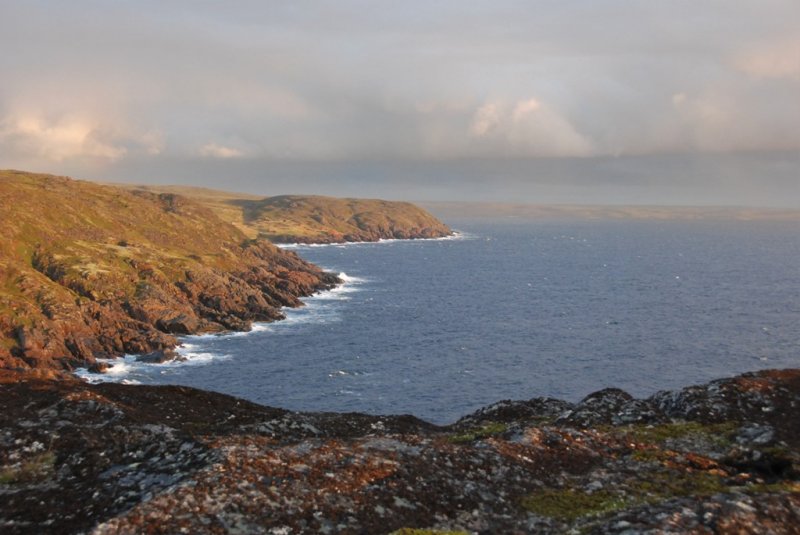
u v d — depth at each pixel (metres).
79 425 20.95
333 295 191.50
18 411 21.91
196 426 24.31
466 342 126.19
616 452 22.56
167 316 133.75
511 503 18.12
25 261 145.00
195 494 15.92
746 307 165.75
